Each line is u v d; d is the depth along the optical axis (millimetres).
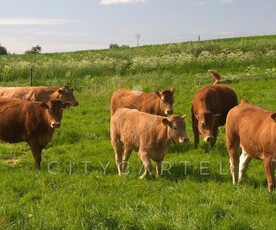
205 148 13953
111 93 24547
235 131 10547
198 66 33781
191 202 9094
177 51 40344
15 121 12695
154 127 10844
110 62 34312
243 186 10117
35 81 29484
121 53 41156
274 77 27328
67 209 8781
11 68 32594
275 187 9555
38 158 12586
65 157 13516
